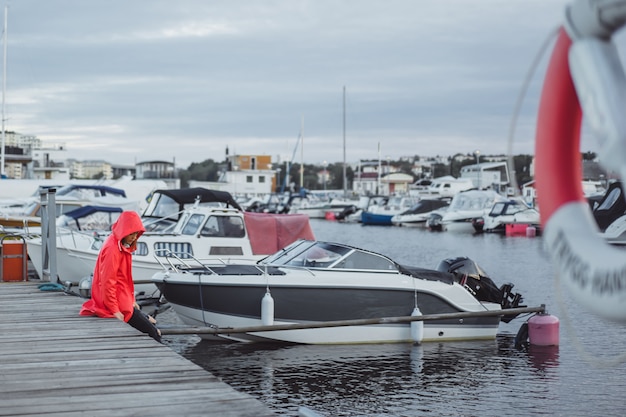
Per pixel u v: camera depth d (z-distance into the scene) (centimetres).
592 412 950
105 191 2955
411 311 1333
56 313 1091
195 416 585
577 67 285
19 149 6100
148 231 1892
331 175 15462
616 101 270
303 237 1780
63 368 746
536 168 334
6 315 1073
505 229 4869
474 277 1395
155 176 7200
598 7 274
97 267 1052
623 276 283
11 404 619
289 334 1294
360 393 1031
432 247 3766
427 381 1097
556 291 326
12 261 1528
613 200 2298
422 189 8644
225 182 8819
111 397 639
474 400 998
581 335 1433
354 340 1322
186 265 1415
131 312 1001
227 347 1294
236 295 1279
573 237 315
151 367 750
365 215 6084
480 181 7969
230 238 1739
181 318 1347
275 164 11544
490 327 1386
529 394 1030
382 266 1329
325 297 1290
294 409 959
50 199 1403
